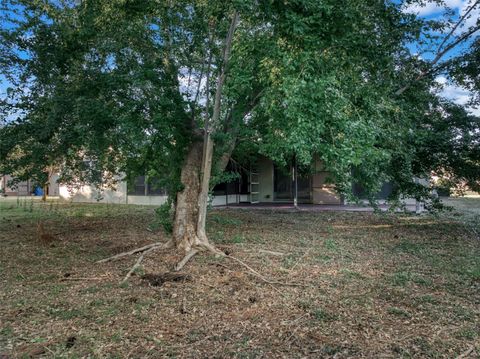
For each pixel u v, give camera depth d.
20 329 3.56
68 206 16.61
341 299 4.37
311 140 3.96
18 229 10.01
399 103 6.33
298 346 3.22
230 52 5.75
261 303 4.24
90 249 7.25
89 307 4.11
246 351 3.13
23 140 7.11
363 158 4.62
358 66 4.51
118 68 6.50
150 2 5.93
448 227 9.98
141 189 17.08
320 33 3.92
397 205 8.54
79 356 3.05
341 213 13.26
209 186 6.92
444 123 8.36
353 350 3.15
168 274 5.28
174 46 6.22
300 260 6.25
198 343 3.28
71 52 6.75
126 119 6.04
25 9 6.67
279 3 3.92
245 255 6.54
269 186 17.97
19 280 5.17
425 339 3.35
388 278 5.19
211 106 6.66
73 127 6.89
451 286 4.83
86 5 6.03
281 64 4.09
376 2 4.80
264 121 6.55
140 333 3.47
